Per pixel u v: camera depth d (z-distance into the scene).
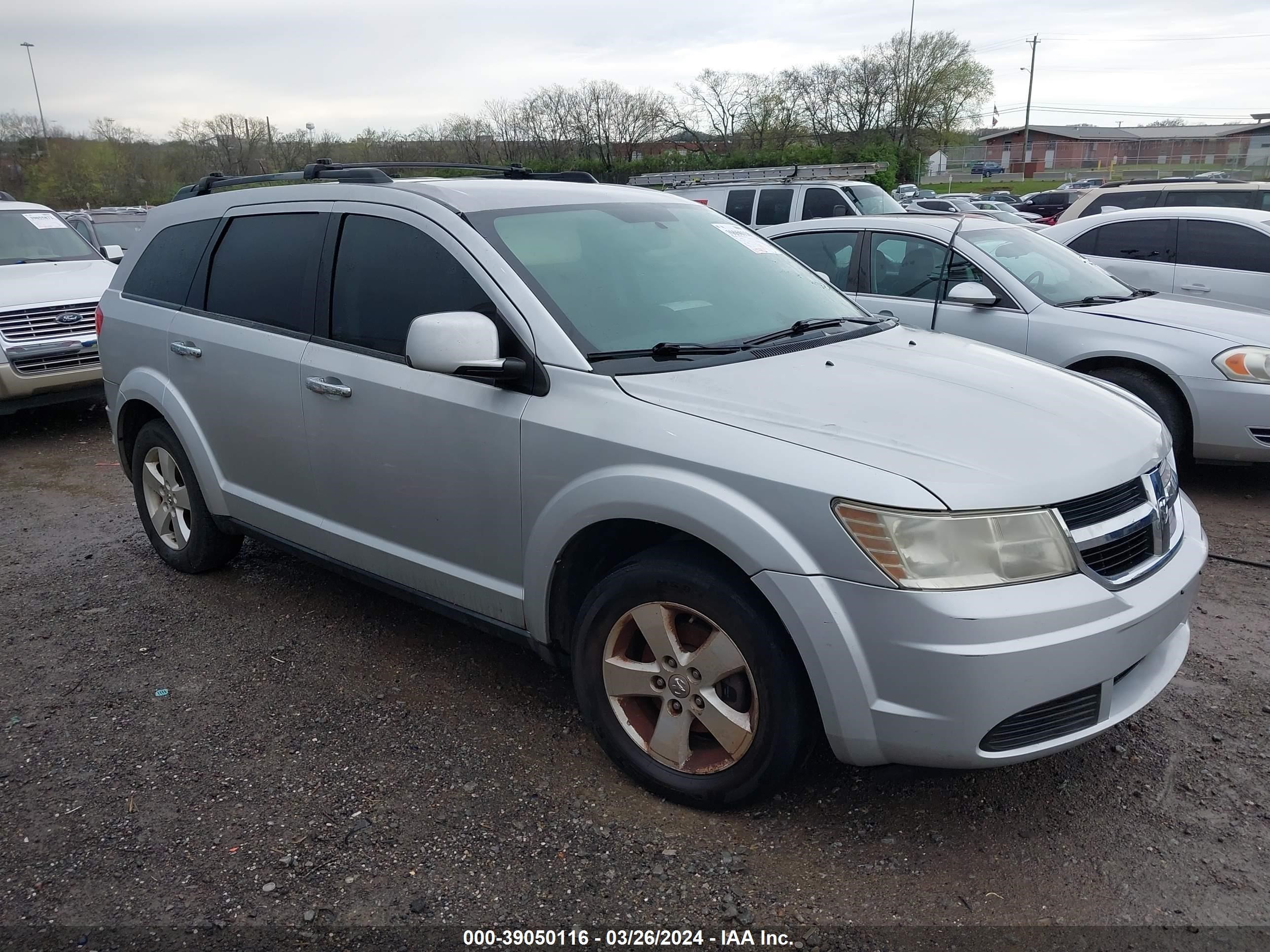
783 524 2.51
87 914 2.52
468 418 3.17
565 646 3.20
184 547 4.73
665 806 2.91
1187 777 3.01
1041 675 2.41
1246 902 2.48
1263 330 5.67
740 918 2.46
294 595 4.57
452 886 2.59
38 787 3.08
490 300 3.20
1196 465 6.47
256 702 3.59
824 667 2.49
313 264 3.80
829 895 2.54
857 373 3.10
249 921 2.49
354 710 3.51
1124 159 83.12
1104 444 2.77
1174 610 2.72
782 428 2.67
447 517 3.33
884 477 2.45
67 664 3.94
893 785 3.00
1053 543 2.48
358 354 3.56
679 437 2.72
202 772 3.15
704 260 3.75
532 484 3.03
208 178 4.73
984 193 59.00
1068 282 6.39
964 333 6.20
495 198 3.56
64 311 7.93
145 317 4.57
